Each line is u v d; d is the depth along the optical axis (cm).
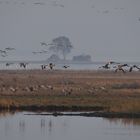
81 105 8125
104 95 9406
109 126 6969
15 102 8344
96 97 9069
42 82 12469
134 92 9700
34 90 10031
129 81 12388
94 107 8050
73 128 6900
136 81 12200
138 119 7406
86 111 7938
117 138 6331
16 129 6856
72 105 8125
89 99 8725
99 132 6650
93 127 6938
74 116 7612
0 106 8200
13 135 6544
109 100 8562
